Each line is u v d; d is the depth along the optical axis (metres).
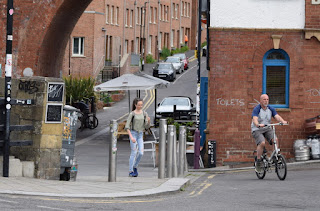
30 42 45.16
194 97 79.38
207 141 32.12
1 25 45.12
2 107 20.53
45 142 20.69
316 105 31.03
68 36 51.84
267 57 31.30
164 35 138.88
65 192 17.64
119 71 93.38
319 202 17.08
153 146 33.94
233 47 31.05
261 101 23.62
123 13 110.44
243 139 31.00
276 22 30.98
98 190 18.50
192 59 133.25
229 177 25.64
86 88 57.75
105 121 58.44
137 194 17.91
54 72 52.41
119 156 35.72
